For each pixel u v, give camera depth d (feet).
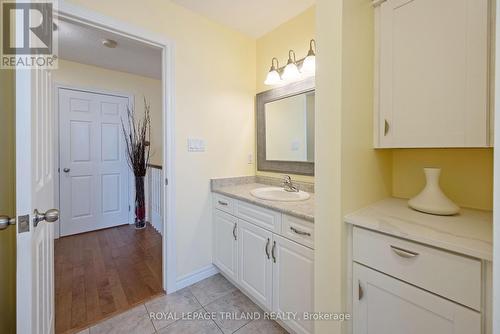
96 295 5.86
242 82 7.43
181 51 6.04
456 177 3.96
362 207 3.79
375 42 3.96
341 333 3.35
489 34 2.92
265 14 6.35
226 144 7.08
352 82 3.47
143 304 5.53
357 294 3.34
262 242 5.04
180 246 6.20
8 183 3.34
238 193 6.02
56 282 6.42
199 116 6.46
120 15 5.05
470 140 3.07
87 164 10.37
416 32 3.50
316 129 3.63
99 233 10.28
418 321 2.77
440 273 2.60
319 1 3.52
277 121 7.00
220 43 6.84
